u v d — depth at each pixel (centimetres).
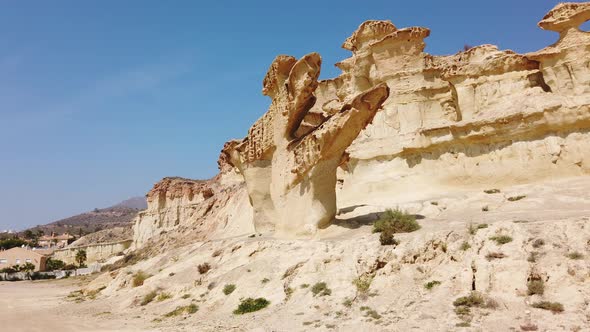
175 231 7612
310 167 2978
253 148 3734
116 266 7869
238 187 7094
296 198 3158
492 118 3634
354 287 1947
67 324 2447
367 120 2803
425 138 4078
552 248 1658
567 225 1773
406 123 4462
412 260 1938
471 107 4072
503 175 3566
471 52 4481
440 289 1722
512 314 1440
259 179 3669
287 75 3472
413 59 4662
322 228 2941
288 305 2011
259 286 2339
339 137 2792
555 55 3719
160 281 3075
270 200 3641
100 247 11894
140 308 2764
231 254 3089
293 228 3102
